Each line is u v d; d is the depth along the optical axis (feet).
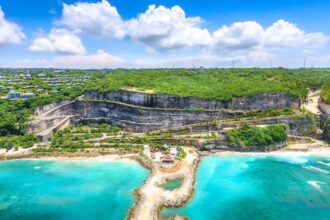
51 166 320.29
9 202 246.27
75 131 415.03
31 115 424.46
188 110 418.51
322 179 287.28
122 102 454.81
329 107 418.31
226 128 389.39
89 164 323.37
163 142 371.15
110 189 263.90
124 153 345.72
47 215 225.97
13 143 365.20
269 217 220.02
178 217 215.10
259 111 431.43
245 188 266.57
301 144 387.14
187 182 268.41
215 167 316.81
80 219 219.20
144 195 243.19
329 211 228.63
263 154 358.64
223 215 221.87
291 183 277.64
